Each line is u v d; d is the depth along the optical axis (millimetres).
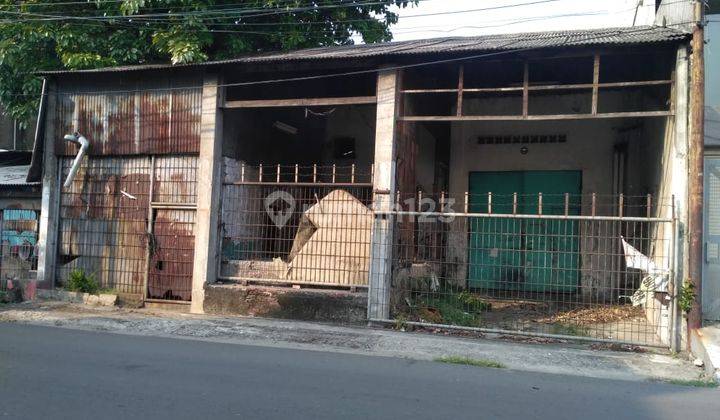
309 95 11820
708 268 8250
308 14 14016
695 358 7223
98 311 9953
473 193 12750
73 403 4875
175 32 11836
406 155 9938
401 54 8992
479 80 10922
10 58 12938
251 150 11391
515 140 12508
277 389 5473
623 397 5617
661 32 8453
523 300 10867
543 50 8516
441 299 10336
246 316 9734
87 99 11016
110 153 10836
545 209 12172
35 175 11523
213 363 6500
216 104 10172
